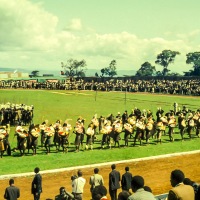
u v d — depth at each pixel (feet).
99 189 28.25
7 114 147.23
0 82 365.20
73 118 168.66
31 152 101.24
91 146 105.40
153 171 90.07
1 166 85.15
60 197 57.36
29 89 351.25
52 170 82.48
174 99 268.21
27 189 74.49
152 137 122.21
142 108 212.84
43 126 108.27
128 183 62.18
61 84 356.38
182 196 23.91
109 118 133.08
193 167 94.68
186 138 126.62
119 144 114.01
